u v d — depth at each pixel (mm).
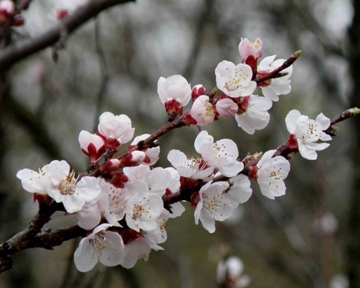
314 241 7602
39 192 2230
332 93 7172
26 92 9328
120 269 7398
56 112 9305
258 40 2564
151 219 2326
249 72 2475
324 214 7148
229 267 6078
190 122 2441
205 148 2412
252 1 8477
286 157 2607
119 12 9383
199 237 11086
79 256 2338
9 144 7754
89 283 4684
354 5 5641
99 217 2215
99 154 2451
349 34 5684
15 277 8477
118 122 2465
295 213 7766
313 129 2584
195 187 2455
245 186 2510
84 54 9719
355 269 5613
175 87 2574
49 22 7598
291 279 7301
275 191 2512
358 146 5754
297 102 9328
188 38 10453
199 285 9953
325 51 6875
